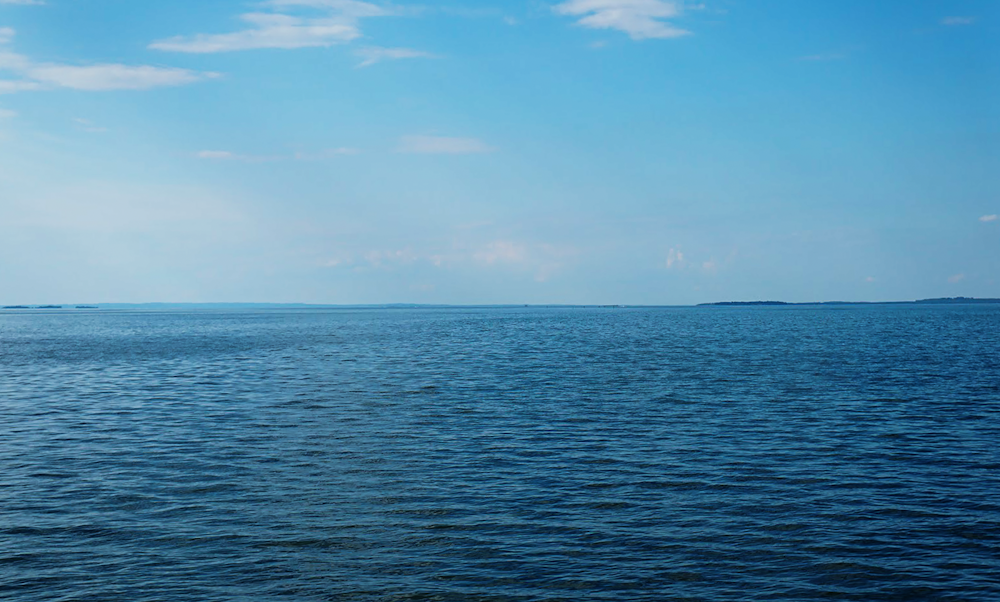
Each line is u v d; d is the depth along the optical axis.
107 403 43.25
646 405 41.38
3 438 32.50
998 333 113.69
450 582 17.09
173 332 146.38
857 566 17.95
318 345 98.94
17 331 154.75
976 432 33.22
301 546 19.25
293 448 30.36
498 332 135.25
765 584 17.00
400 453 29.44
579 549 19.00
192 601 16.12
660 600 16.20
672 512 21.86
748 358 70.94
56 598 16.19
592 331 136.12
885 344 89.31
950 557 18.50
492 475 26.06
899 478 25.50
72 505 22.48
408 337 119.31
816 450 29.75
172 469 26.88
